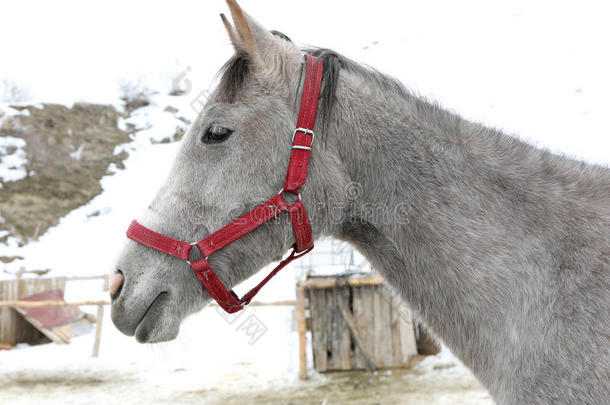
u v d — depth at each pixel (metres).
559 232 1.36
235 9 1.38
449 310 1.43
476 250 1.39
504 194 1.42
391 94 1.55
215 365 5.89
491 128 1.57
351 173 1.51
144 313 1.49
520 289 1.34
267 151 1.46
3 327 6.92
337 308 5.52
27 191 9.98
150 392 5.11
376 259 1.55
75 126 10.94
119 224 9.85
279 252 1.52
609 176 1.45
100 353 6.49
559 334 1.26
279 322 7.05
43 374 5.74
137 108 12.28
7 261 8.92
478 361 1.41
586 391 1.21
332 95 1.47
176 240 1.48
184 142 1.55
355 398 4.71
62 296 7.31
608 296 1.25
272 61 1.50
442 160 1.46
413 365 5.62
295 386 5.15
